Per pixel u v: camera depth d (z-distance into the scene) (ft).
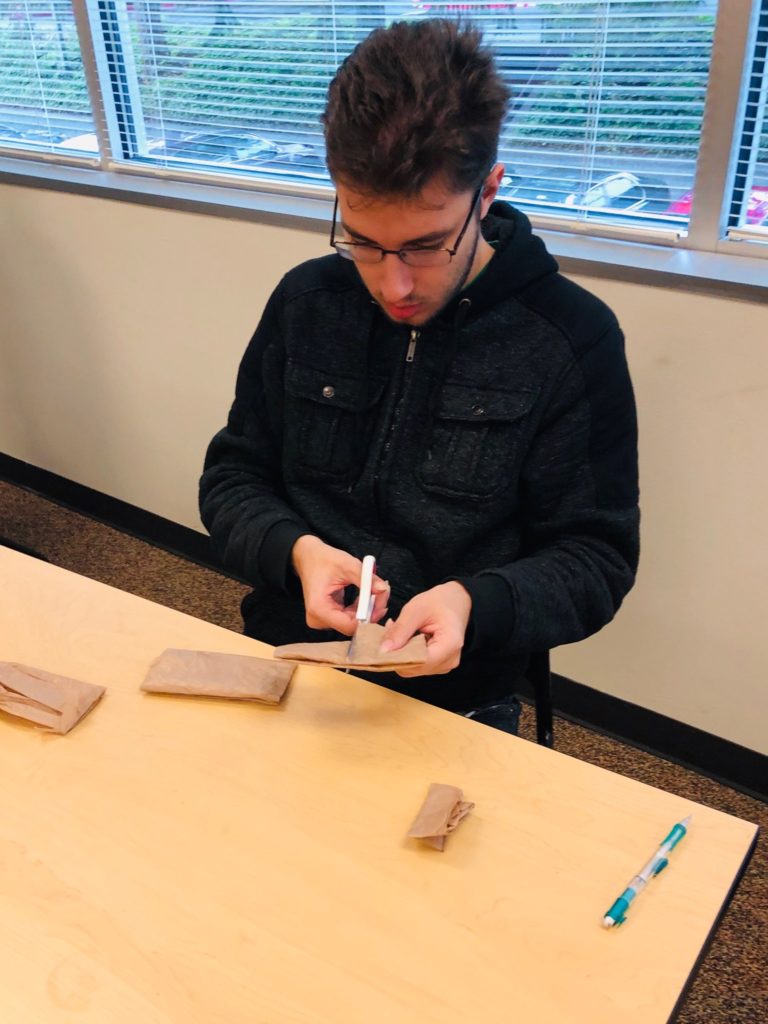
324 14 5.34
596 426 3.23
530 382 3.21
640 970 1.98
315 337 3.46
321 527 3.59
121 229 6.50
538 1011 1.90
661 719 5.51
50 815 2.38
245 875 2.20
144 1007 1.92
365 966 1.99
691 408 4.58
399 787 2.45
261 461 3.74
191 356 6.66
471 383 3.26
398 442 3.39
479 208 2.87
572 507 3.28
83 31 6.33
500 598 2.93
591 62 4.54
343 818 2.36
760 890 4.73
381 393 3.40
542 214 5.07
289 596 3.28
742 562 4.78
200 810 2.38
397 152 2.39
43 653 2.97
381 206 2.51
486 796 2.42
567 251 4.75
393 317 2.99
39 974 1.99
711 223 4.52
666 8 4.23
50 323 7.45
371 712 2.72
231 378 6.53
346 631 2.78
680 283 4.33
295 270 3.60
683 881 2.17
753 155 4.33
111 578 7.41
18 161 7.34
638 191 4.77
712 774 5.43
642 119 4.52
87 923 2.09
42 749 2.59
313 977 1.97
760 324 4.20
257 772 2.50
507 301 3.22
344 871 2.21
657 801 2.40
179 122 6.44
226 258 6.05
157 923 2.09
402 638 2.58
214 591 7.24
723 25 4.02
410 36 2.51
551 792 2.43
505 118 2.68
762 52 4.07
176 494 7.47
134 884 2.18
